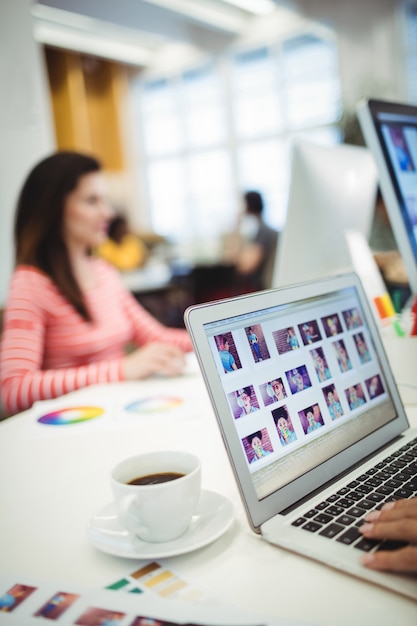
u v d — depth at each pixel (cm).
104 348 157
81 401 109
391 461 66
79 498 66
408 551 43
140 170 802
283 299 67
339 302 75
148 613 42
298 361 65
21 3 305
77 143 699
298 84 635
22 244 149
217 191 737
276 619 40
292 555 50
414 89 539
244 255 371
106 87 752
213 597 44
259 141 684
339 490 59
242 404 56
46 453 82
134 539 52
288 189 115
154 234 575
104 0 566
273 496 55
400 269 129
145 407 101
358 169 125
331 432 64
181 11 583
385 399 75
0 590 46
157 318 356
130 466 56
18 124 301
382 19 538
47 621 42
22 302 142
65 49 656
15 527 59
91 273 165
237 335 59
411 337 90
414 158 107
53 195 147
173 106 754
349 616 41
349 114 257
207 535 52
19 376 130
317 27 597
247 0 572
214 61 696
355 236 117
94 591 46
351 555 46
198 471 53
